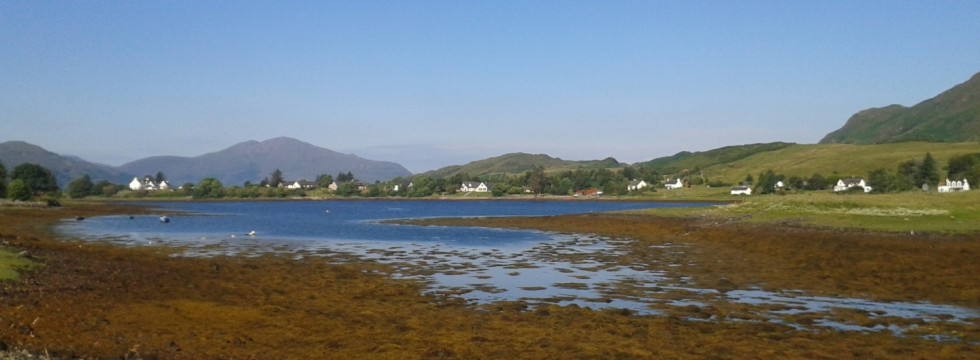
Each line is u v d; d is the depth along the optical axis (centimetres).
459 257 4509
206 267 3756
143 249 4869
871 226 5397
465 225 8344
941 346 1936
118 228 7500
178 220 9600
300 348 1905
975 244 4231
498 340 2002
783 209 7006
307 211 13875
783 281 3281
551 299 2802
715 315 2422
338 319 2308
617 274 3603
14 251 3519
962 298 2777
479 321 2294
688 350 1880
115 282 2986
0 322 2011
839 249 4388
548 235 6606
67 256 3869
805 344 1956
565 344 1947
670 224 7119
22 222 7944
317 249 5044
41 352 1728
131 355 1772
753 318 2366
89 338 1941
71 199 18462
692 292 2973
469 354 1841
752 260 4156
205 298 2691
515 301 2727
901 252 4103
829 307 2594
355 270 3769
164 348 1862
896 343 1977
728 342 1977
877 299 2777
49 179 16850
